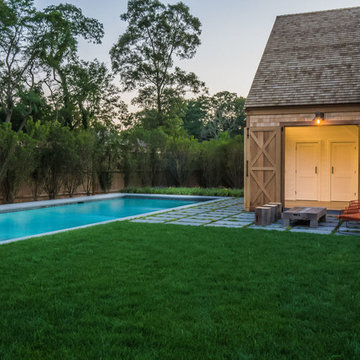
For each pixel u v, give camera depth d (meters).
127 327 2.91
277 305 3.35
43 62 22.50
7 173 12.94
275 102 10.14
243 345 2.62
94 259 4.99
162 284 3.92
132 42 27.88
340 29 11.57
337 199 12.26
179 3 27.58
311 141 12.48
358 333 2.79
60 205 13.47
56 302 3.42
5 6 20.25
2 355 2.49
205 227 7.62
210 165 19.12
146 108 28.58
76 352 2.54
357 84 9.77
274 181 10.28
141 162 19.06
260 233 6.94
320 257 5.09
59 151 14.37
